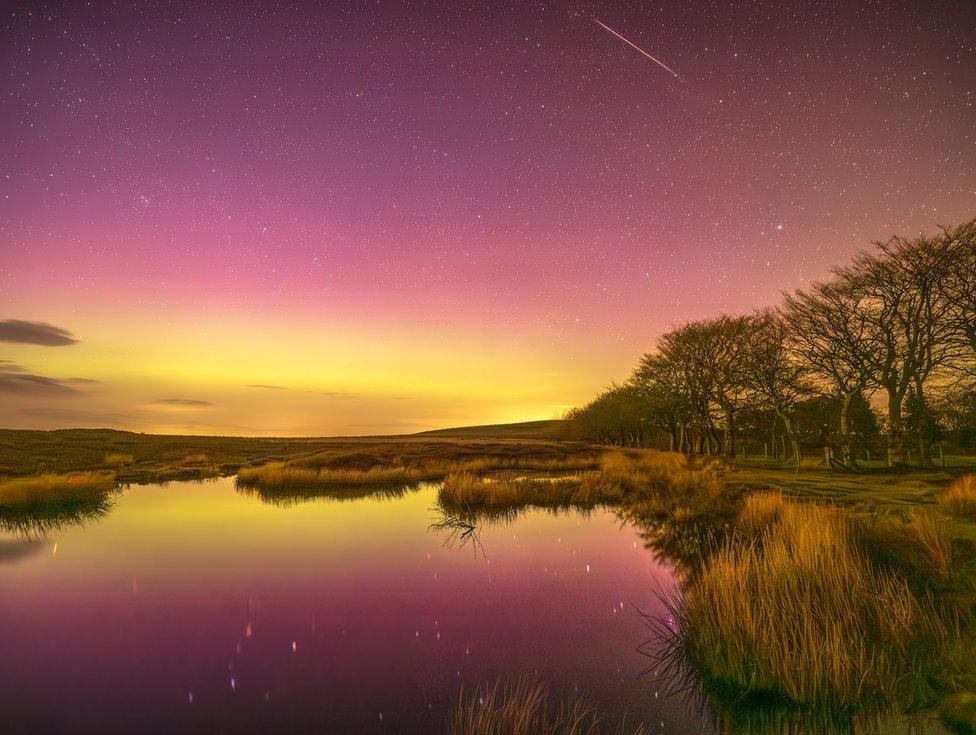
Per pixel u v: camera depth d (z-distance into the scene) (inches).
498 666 205.3
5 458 1114.7
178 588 301.6
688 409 1720.0
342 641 229.1
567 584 308.3
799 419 1397.6
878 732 149.9
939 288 972.6
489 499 623.8
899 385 1028.5
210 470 1026.7
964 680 167.0
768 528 402.3
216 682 191.6
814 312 1092.5
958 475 834.2
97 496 644.1
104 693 183.9
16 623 250.2
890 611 206.2
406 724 163.2
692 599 243.6
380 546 403.2
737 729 156.8
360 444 1711.4
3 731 159.5
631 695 181.2
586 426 2667.3
